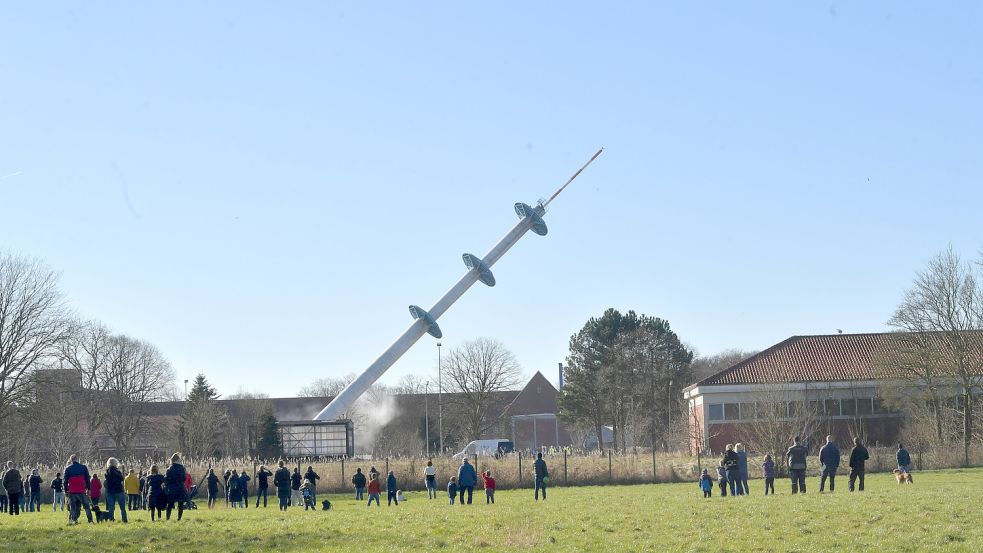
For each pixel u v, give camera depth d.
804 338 99.94
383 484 64.38
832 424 90.44
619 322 131.12
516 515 35.00
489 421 153.12
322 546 27.56
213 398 115.12
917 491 38.00
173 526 32.88
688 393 97.56
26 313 80.25
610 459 65.06
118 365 110.50
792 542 26.22
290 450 91.06
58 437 85.75
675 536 28.06
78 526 33.12
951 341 79.62
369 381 97.88
